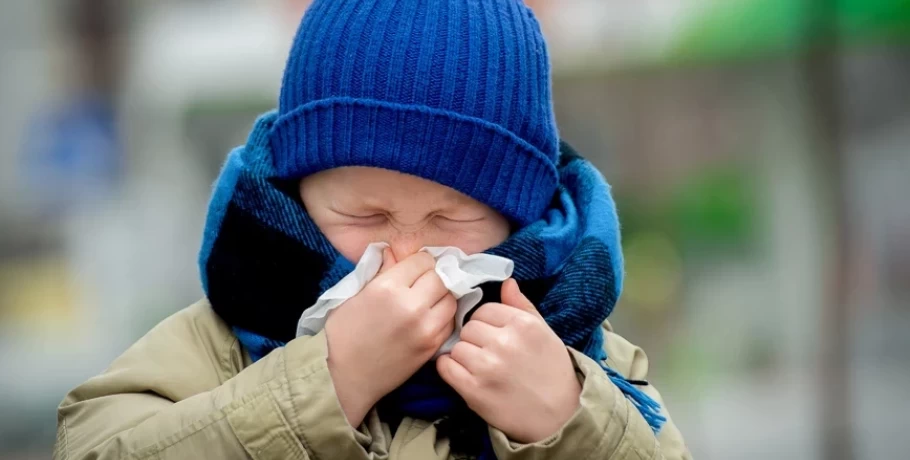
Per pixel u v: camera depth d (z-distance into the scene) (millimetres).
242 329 2295
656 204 8133
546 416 2045
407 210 2225
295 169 2293
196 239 8906
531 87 2367
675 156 8016
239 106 8680
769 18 6816
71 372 8180
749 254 7938
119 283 8898
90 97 9141
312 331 2152
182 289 8859
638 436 2047
